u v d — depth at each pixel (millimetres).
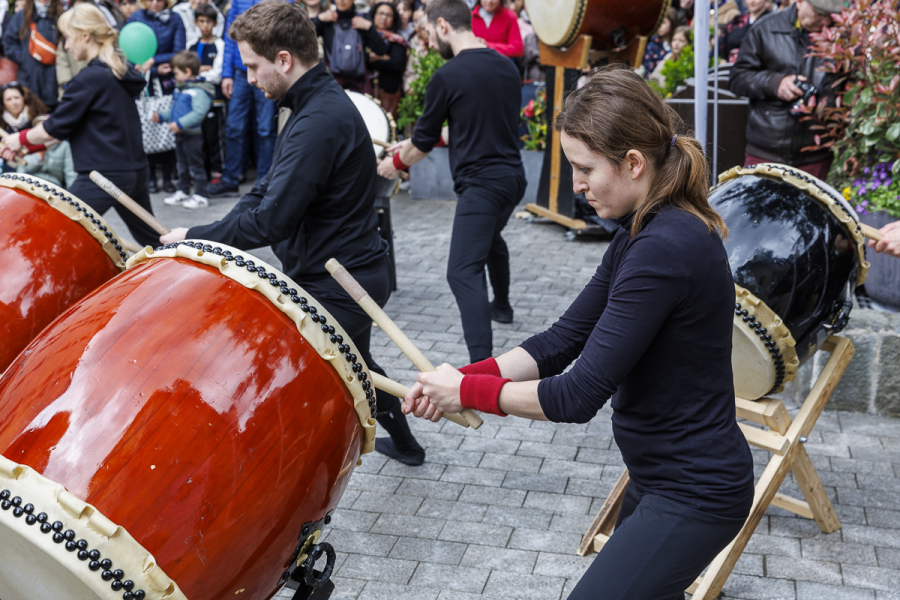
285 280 1629
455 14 4023
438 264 6000
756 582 2645
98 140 4277
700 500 1679
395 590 2625
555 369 1957
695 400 1677
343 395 1648
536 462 3389
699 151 1656
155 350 1488
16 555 1412
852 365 3680
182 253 1653
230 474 1465
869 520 2963
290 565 1680
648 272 1594
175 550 1419
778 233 2463
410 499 3133
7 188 2221
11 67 7398
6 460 1396
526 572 2703
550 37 6191
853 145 4512
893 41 4105
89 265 2221
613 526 2863
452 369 1841
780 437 2631
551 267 5883
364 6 8234
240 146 8156
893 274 4332
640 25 5891
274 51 2637
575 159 1658
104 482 1389
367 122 4871
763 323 2459
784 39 4801
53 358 1521
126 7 7824
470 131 3992
